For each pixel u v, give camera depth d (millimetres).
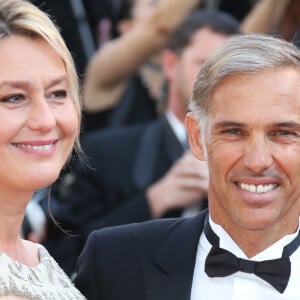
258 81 8258
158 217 12273
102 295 9055
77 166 12969
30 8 8031
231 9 15477
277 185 8398
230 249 8773
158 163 12758
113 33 15414
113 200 12703
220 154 8414
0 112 7879
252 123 8258
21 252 8594
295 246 8766
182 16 14062
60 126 8172
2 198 8164
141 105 14711
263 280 8648
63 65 8180
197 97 8625
